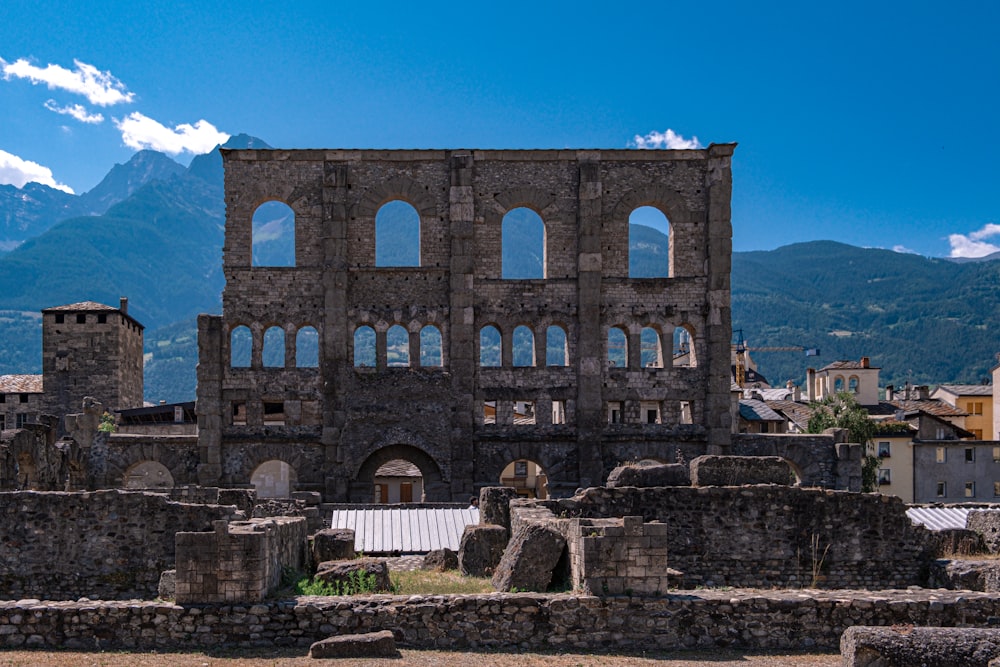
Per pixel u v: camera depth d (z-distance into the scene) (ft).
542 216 226.17
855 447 215.72
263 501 140.56
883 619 77.36
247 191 221.66
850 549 106.63
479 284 222.48
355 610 77.56
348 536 103.24
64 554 103.55
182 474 218.38
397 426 217.97
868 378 400.26
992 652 63.16
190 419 325.62
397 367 219.82
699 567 106.93
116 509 104.01
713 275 222.89
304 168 222.48
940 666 63.21
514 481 344.69
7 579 103.09
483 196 223.71
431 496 217.15
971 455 311.27
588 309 220.64
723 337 222.48
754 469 117.39
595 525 83.97
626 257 225.35
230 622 77.15
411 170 223.10
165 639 76.79
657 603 77.66
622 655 75.36
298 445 218.38
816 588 104.53
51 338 336.70
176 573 78.69
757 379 558.15
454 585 93.71
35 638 76.43
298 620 77.36
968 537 112.27
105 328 338.34
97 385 336.70
